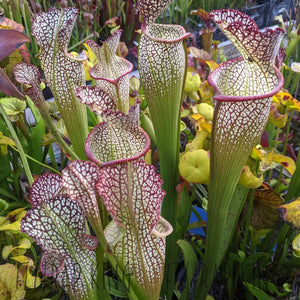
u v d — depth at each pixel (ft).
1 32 1.40
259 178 1.76
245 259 2.06
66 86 1.63
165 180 1.83
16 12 3.65
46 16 1.49
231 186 1.53
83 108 1.73
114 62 1.73
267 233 2.23
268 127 2.75
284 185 2.63
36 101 1.61
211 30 3.10
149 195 1.13
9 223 2.02
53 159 2.86
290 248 2.44
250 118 1.34
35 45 4.60
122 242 1.22
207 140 1.94
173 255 2.05
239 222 2.25
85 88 1.31
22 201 2.75
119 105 1.67
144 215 1.16
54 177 1.23
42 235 1.14
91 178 1.12
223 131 1.41
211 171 1.55
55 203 1.13
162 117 1.65
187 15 6.59
